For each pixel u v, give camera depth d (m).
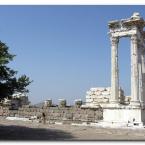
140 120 44.19
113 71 48.00
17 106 64.19
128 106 45.09
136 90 45.47
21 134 33.78
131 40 47.12
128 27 47.59
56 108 55.59
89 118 50.97
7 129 39.31
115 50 48.53
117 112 45.84
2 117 61.31
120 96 57.09
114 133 36.19
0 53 31.23
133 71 46.12
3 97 32.59
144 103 49.66
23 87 33.31
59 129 40.38
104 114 47.19
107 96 58.41
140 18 46.88
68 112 53.81
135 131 38.53
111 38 49.06
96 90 59.88
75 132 36.78
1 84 31.86
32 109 59.16
